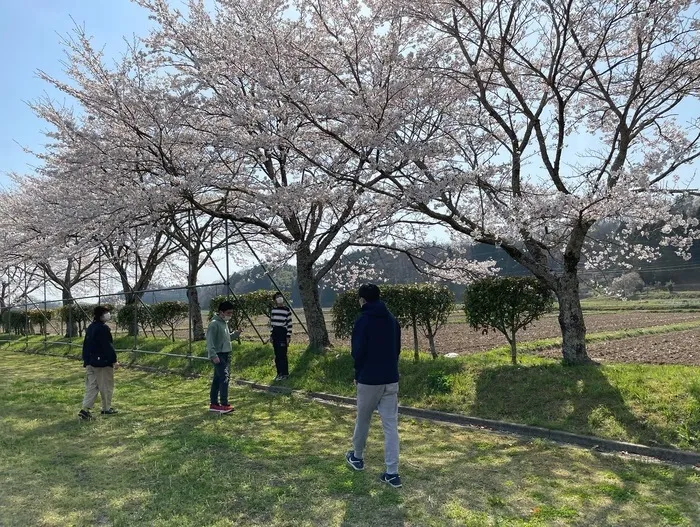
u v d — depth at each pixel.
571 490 4.70
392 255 14.30
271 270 13.90
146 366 14.73
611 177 7.80
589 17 8.38
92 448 6.45
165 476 5.26
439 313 11.24
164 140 10.92
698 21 8.24
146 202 10.55
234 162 12.21
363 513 4.25
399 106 9.74
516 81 10.21
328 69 9.80
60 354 19.81
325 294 44.94
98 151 11.22
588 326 25.67
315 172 10.40
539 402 7.36
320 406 8.72
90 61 11.77
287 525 4.06
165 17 10.89
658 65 9.27
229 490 4.79
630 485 4.83
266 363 12.12
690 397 6.33
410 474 5.18
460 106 10.22
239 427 7.31
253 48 9.78
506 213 7.98
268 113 9.70
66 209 11.63
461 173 8.52
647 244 9.88
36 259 14.24
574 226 8.56
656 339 18.67
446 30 9.07
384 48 9.67
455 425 7.32
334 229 12.09
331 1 9.74
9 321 30.30
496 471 5.26
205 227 16.78
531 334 21.28
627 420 6.34
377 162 9.54
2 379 13.17
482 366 9.02
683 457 5.49
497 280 9.73
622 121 8.40
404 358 10.88
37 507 4.58
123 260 19.78
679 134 9.50
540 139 8.93
